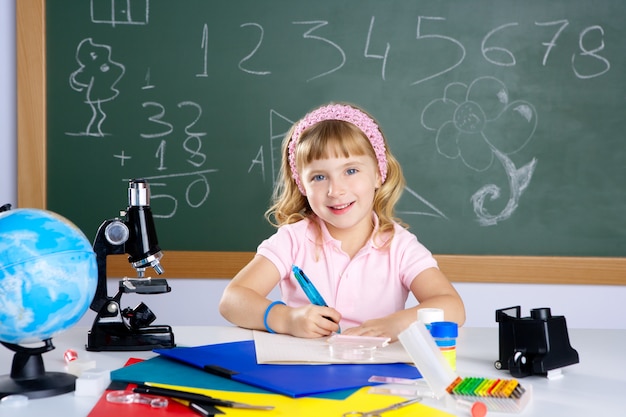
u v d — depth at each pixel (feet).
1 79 7.83
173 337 3.85
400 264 5.00
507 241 7.73
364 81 7.77
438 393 2.79
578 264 7.66
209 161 7.85
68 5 7.79
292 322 4.08
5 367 3.36
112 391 2.87
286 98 7.80
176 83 7.82
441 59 7.74
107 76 7.82
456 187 7.74
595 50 7.68
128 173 7.84
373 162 5.07
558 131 7.71
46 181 7.83
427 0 7.73
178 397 2.73
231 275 7.81
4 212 3.00
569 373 3.32
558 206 7.71
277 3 7.79
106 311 3.77
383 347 3.67
